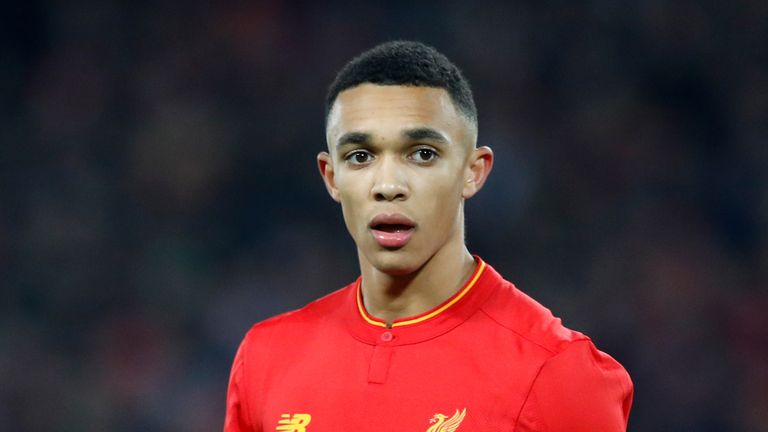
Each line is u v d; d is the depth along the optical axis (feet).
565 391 25.07
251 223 97.45
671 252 93.50
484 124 100.22
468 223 94.48
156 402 86.12
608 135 100.12
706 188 98.02
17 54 103.81
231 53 105.09
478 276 27.43
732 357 87.61
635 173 98.37
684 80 103.24
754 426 84.64
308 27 106.83
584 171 98.48
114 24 105.40
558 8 106.01
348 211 25.99
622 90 102.94
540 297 91.71
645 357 88.22
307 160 100.68
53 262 93.61
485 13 106.22
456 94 26.17
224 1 107.04
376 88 25.53
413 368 26.04
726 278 91.91
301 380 27.09
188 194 97.71
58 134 100.58
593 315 90.68
